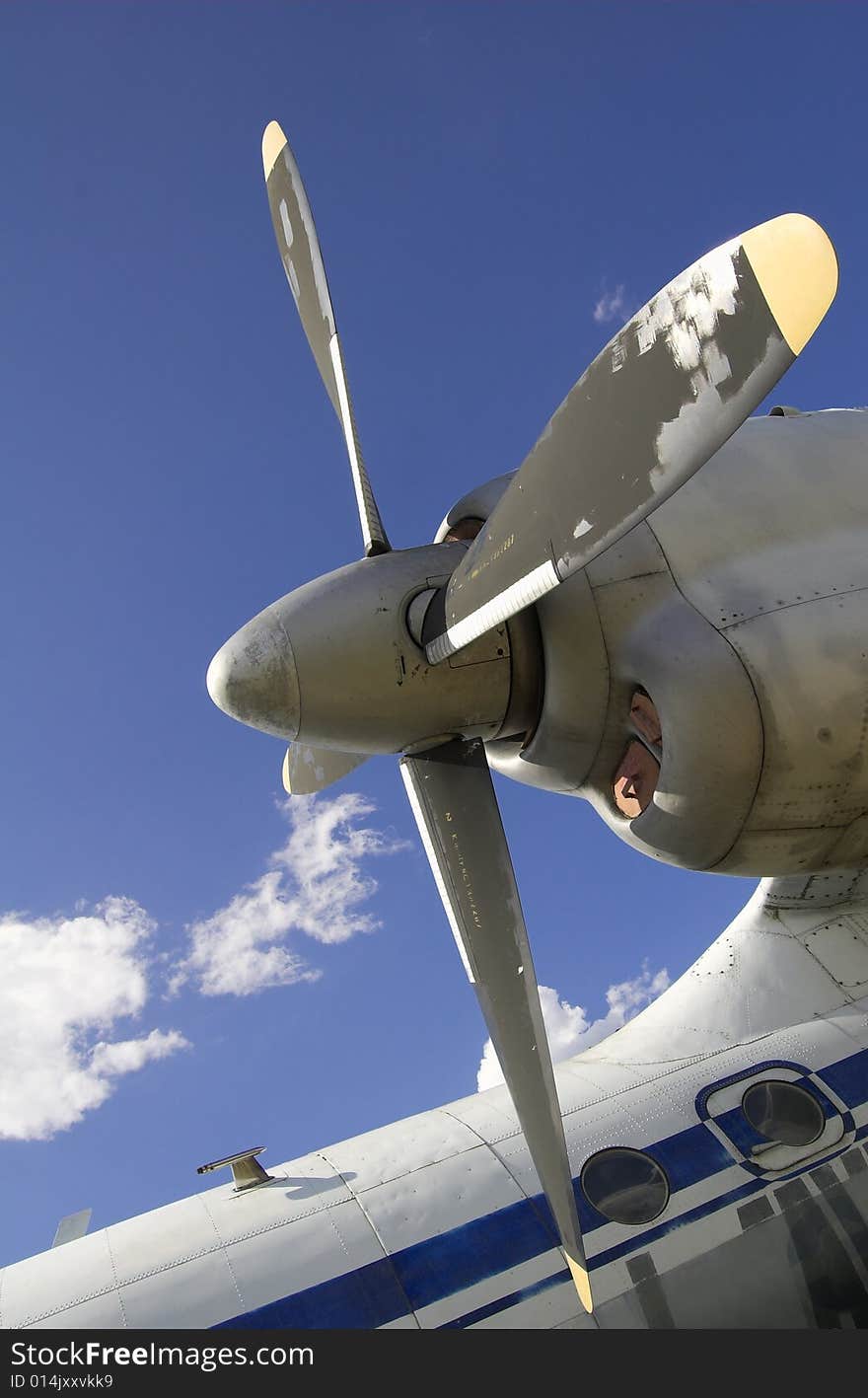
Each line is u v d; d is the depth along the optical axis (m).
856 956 6.50
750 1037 6.22
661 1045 6.36
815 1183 5.36
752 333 3.17
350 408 5.32
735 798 4.30
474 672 4.77
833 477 5.07
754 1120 5.66
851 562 4.66
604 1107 5.82
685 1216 5.18
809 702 4.28
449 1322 4.69
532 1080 4.37
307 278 5.64
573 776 5.00
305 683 4.57
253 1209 5.30
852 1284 5.09
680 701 4.32
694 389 3.38
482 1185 5.34
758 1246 5.11
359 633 4.65
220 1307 4.69
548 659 4.72
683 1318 4.83
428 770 4.93
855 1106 5.68
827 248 2.92
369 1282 4.83
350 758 6.06
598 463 3.72
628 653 4.57
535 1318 4.74
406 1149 5.69
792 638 4.36
